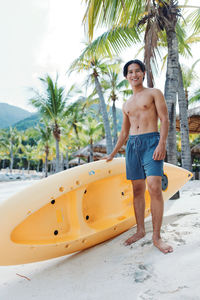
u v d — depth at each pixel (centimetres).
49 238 204
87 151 1923
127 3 395
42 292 159
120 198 268
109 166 245
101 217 247
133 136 215
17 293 165
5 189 1281
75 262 199
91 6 342
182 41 720
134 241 206
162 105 202
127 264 168
